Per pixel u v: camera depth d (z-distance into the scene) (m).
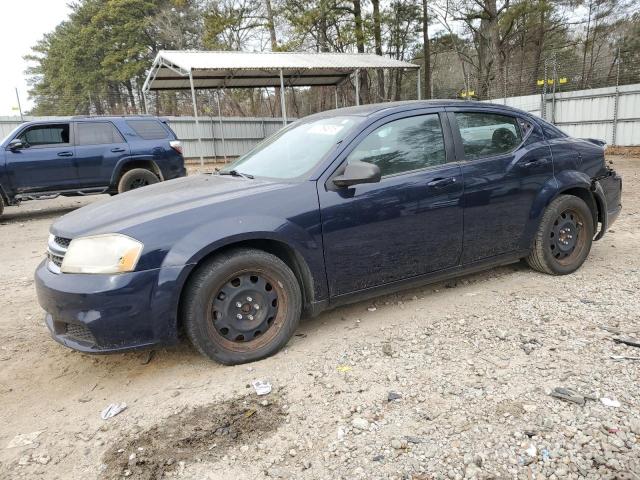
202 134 23.16
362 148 3.58
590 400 2.58
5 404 2.94
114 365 3.36
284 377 3.02
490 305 3.98
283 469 2.22
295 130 4.18
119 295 2.82
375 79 36.09
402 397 2.72
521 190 4.22
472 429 2.41
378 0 28.19
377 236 3.56
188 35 39.66
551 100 19.78
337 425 2.51
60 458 2.40
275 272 3.21
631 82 18.81
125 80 41.97
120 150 10.05
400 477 2.13
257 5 33.44
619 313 3.66
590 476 2.08
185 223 3.00
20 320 4.30
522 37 34.88
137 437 2.52
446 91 32.31
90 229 3.00
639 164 14.80
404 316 3.88
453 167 3.90
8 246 7.50
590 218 4.64
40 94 49.09
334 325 3.78
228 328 3.14
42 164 9.41
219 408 2.73
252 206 3.17
